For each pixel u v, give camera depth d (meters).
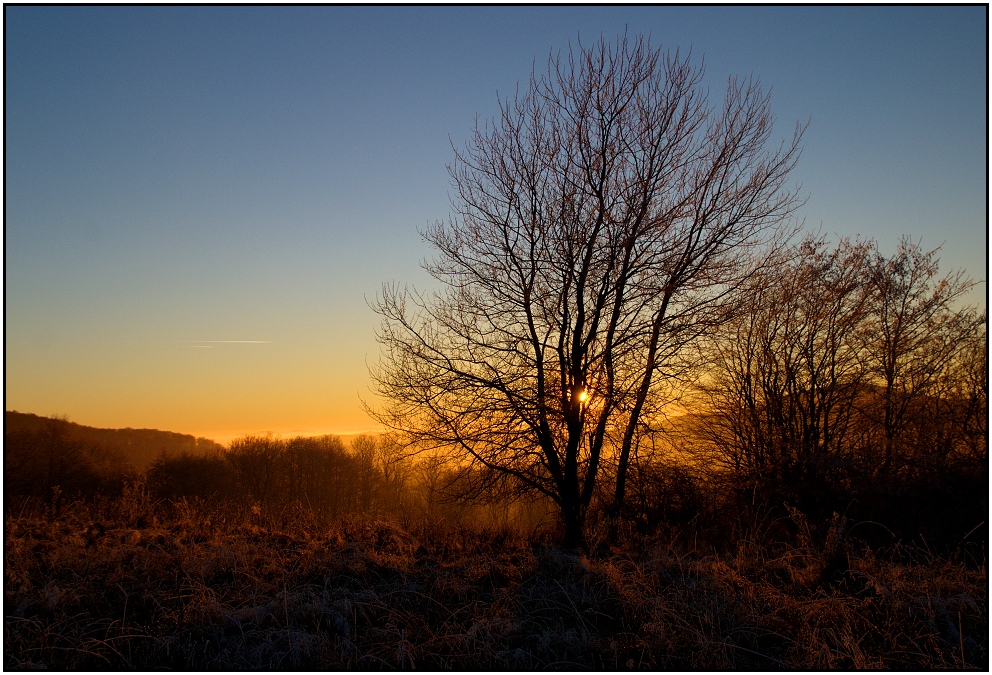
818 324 16.86
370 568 9.43
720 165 14.23
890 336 16.89
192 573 8.66
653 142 14.18
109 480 36.44
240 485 44.91
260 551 9.99
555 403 13.70
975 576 8.89
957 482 13.28
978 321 15.93
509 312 14.22
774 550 10.57
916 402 16.36
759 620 7.53
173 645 6.72
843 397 16.56
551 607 8.02
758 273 14.48
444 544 11.66
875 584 8.12
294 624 7.26
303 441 44.16
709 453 16.53
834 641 6.91
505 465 14.11
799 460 15.09
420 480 14.82
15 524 11.14
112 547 9.98
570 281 14.01
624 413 14.30
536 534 13.38
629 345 13.94
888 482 13.70
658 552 10.02
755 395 16.86
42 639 6.47
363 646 6.93
